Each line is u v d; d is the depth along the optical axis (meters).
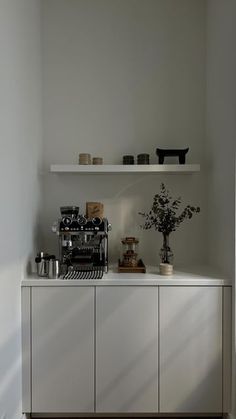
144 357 1.74
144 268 1.90
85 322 1.73
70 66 2.18
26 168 1.79
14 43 1.58
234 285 1.71
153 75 2.19
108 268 2.02
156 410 1.75
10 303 1.54
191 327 1.74
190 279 1.74
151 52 2.19
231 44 1.73
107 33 2.18
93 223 1.85
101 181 2.20
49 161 2.19
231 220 1.75
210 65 2.08
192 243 2.20
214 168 2.02
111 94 2.19
